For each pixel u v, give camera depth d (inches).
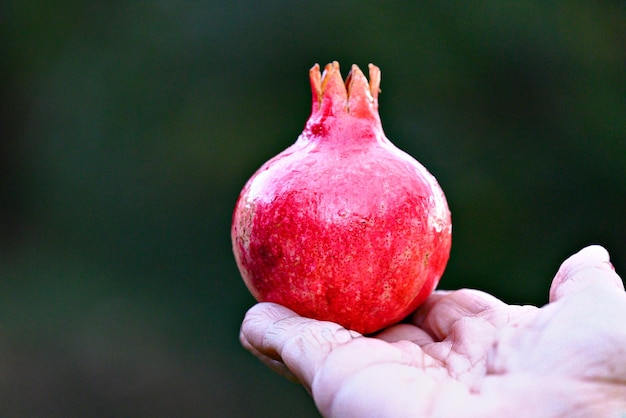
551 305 20.7
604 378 20.0
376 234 20.9
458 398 19.9
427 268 21.4
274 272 21.3
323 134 21.7
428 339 22.4
